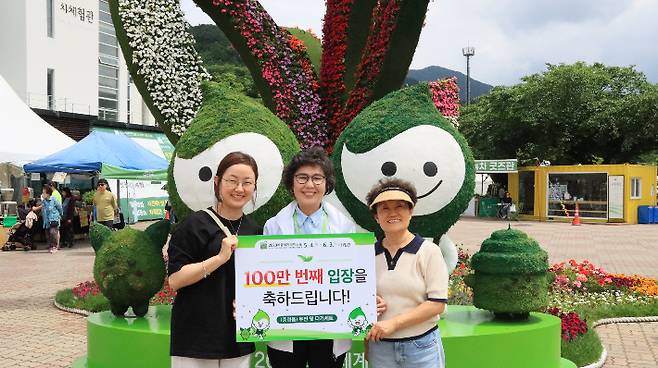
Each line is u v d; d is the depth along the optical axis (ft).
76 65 91.40
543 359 16.67
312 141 25.66
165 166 59.31
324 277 10.62
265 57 25.82
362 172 17.12
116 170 52.01
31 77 84.33
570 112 102.78
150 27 23.45
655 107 96.94
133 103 104.83
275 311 10.55
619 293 31.07
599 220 90.38
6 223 57.57
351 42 26.68
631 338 24.40
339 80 26.40
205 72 24.22
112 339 16.58
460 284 28.86
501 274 17.11
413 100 17.84
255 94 97.91
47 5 86.84
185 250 10.43
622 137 102.42
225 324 10.47
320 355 11.16
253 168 10.84
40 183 78.33
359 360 15.24
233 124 17.38
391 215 10.66
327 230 11.71
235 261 10.51
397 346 10.59
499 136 107.45
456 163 17.15
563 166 93.25
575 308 27.96
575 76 101.71
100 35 97.25
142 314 18.13
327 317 10.62
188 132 17.70
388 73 23.45
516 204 98.22
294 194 11.86
